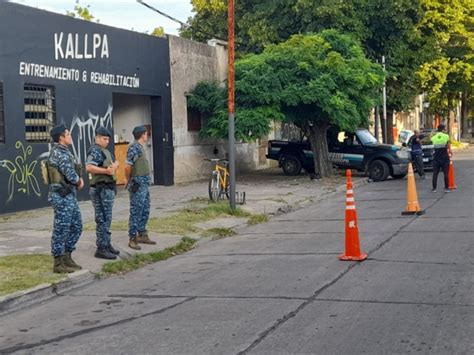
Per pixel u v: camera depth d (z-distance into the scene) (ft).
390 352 18.04
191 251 37.65
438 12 112.68
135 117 70.95
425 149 85.35
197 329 21.11
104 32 60.18
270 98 70.03
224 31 118.21
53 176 29.37
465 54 135.44
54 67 53.57
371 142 79.25
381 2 94.58
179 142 73.05
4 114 48.14
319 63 72.38
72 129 55.72
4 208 48.03
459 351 17.94
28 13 50.60
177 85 72.69
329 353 18.13
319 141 78.23
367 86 74.95
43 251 34.35
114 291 27.89
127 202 55.72
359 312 22.09
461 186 65.36
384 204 54.65
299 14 96.37
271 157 85.66
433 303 22.88
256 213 51.16
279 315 22.18
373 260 30.78
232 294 25.72
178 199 57.93
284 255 33.68
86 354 19.26
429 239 35.94
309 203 59.62
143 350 19.30
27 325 23.11
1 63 47.91
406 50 102.01
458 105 190.90
